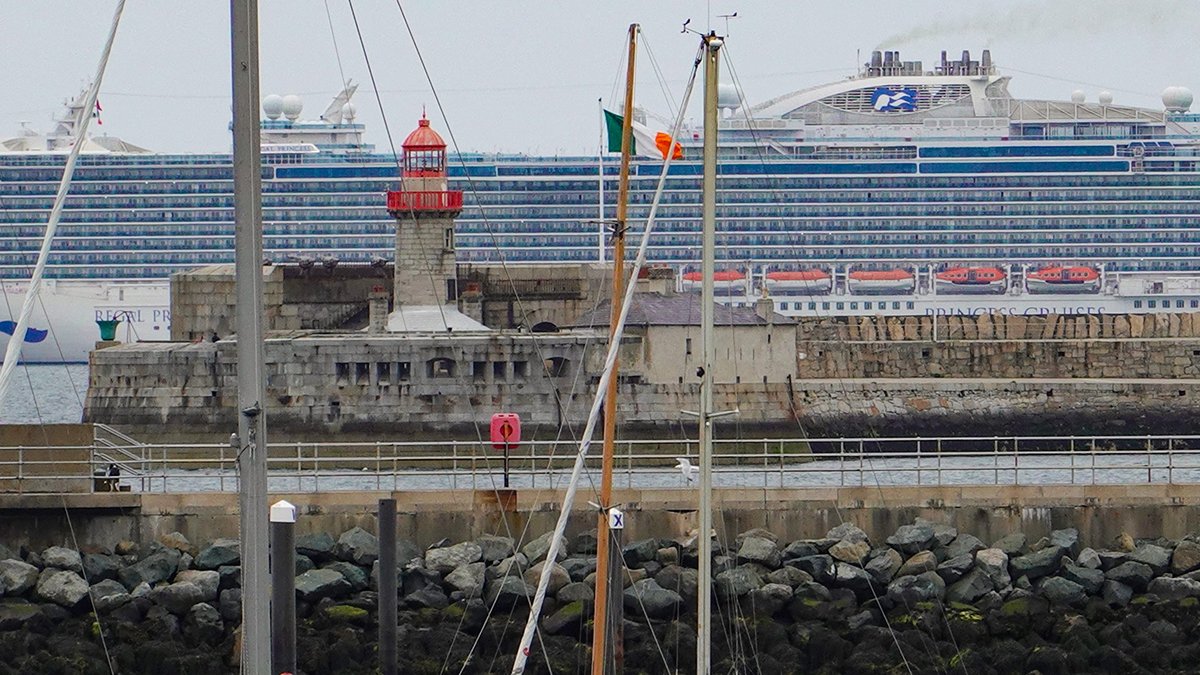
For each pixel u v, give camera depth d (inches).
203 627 7308.1
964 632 7396.7
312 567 7618.1
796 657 7140.8
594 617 6609.3
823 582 7682.1
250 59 4970.5
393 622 6860.2
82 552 7790.4
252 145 4958.2
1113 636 7342.5
